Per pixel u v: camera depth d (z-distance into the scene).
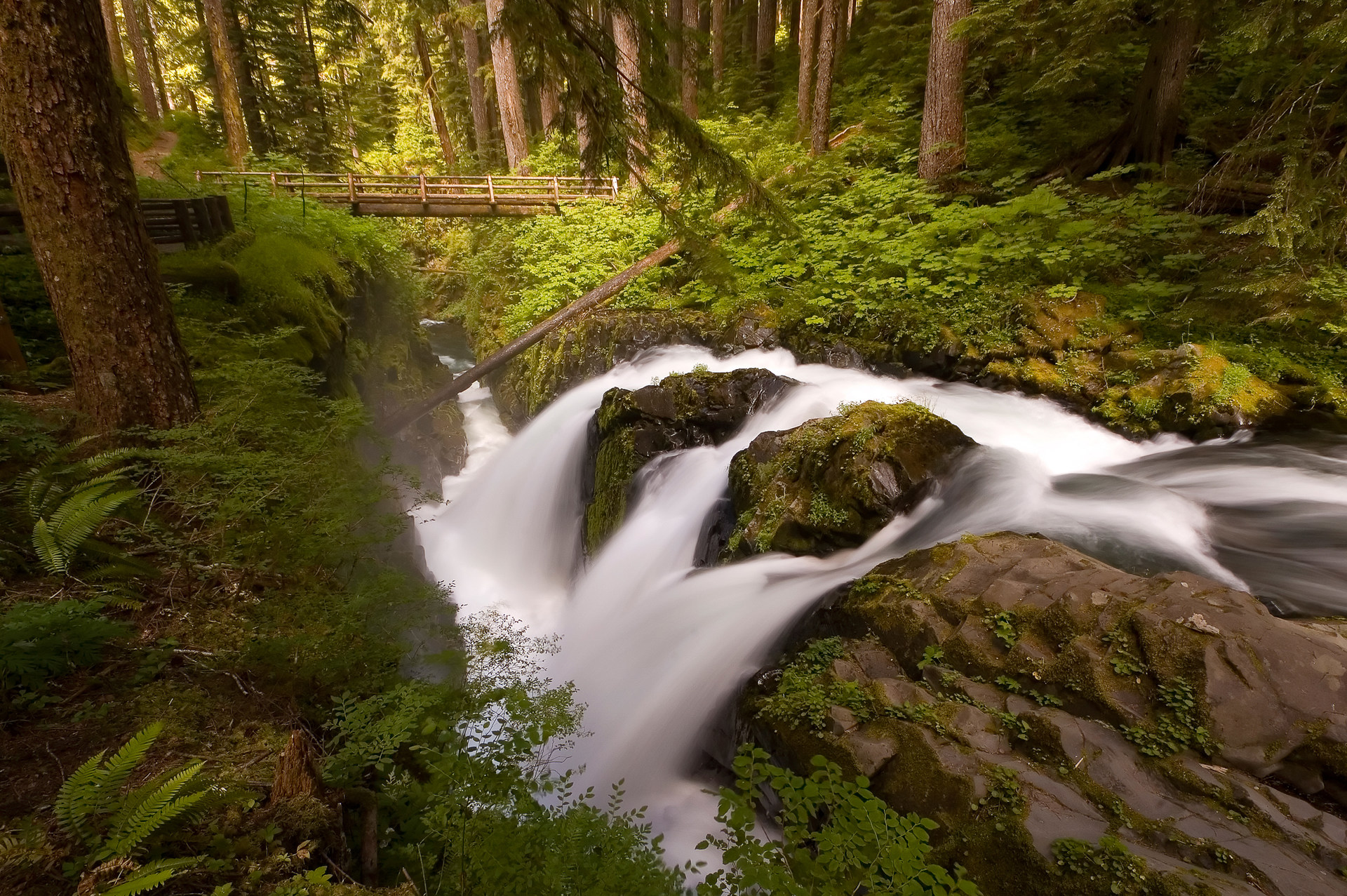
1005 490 5.70
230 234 8.70
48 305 6.41
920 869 2.03
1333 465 5.95
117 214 4.02
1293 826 2.66
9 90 3.63
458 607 4.36
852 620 4.41
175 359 4.42
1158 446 6.86
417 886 2.29
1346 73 7.32
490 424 13.98
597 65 4.12
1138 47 11.59
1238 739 2.96
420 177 15.30
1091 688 3.27
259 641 3.18
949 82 10.94
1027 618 3.76
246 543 3.79
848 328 9.58
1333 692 3.04
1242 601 3.48
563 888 2.02
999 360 8.20
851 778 3.21
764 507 6.16
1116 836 2.67
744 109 19.31
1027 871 2.60
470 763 2.37
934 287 9.21
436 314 20.09
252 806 2.21
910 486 5.77
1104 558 4.84
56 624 2.73
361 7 26.94
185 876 1.90
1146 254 8.73
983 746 3.16
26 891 1.75
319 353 8.01
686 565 7.11
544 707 2.78
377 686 3.15
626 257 13.71
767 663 4.83
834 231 11.48
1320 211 6.21
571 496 9.86
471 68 24.62
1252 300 7.48
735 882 2.09
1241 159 7.55
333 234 10.95
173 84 32.91
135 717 2.66
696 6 21.16
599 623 7.00
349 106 30.58
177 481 4.07
